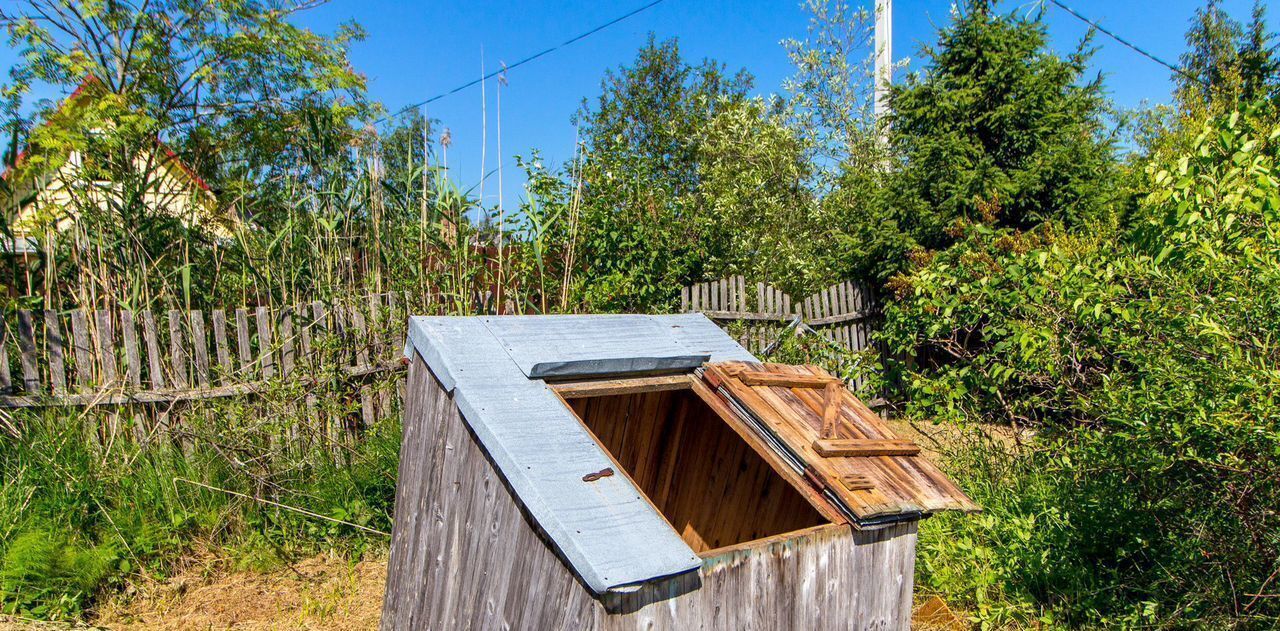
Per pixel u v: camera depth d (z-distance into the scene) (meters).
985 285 4.30
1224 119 3.53
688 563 2.02
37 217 5.21
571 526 1.97
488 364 2.57
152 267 5.20
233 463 4.75
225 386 4.93
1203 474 3.33
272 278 5.54
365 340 5.43
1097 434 3.77
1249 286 3.19
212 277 5.80
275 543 4.67
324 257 5.63
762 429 2.78
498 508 2.36
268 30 8.09
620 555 1.94
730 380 2.91
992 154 8.27
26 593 3.87
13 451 4.36
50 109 6.85
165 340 5.00
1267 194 3.08
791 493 3.19
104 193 5.38
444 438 2.68
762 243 10.06
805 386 3.17
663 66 18.56
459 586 2.55
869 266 8.73
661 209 7.93
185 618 3.93
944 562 4.07
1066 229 7.64
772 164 10.84
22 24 7.07
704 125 12.55
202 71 7.77
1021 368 4.28
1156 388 3.32
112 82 7.49
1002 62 8.03
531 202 6.08
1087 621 3.66
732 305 7.65
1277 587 3.25
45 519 4.17
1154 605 3.40
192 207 5.84
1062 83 8.19
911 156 8.63
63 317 4.68
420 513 2.83
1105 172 8.11
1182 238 3.43
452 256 5.89
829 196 10.69
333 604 4.11
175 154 7.26
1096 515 3.87
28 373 4.50
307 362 5.14
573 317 3.03
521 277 6.36
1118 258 3.96
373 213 5.86
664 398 3.69
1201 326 3.12
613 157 8.02
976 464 4.84
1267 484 3.15
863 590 2.64
